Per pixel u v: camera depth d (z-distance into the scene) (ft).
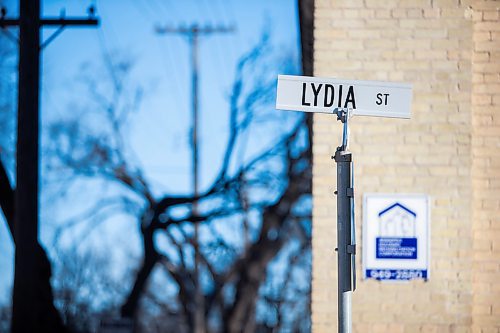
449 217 32.81
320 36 33.42
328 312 32.78
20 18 49.14
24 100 48.57
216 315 112.06
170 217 91.40
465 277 32.63
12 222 53.72
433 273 32.71
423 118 33.09
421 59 33.24
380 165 32.99
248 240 104.06
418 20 33.37
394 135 33.06
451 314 32.55
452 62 33.22
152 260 91.20
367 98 24.85
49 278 55.57
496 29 33.53
